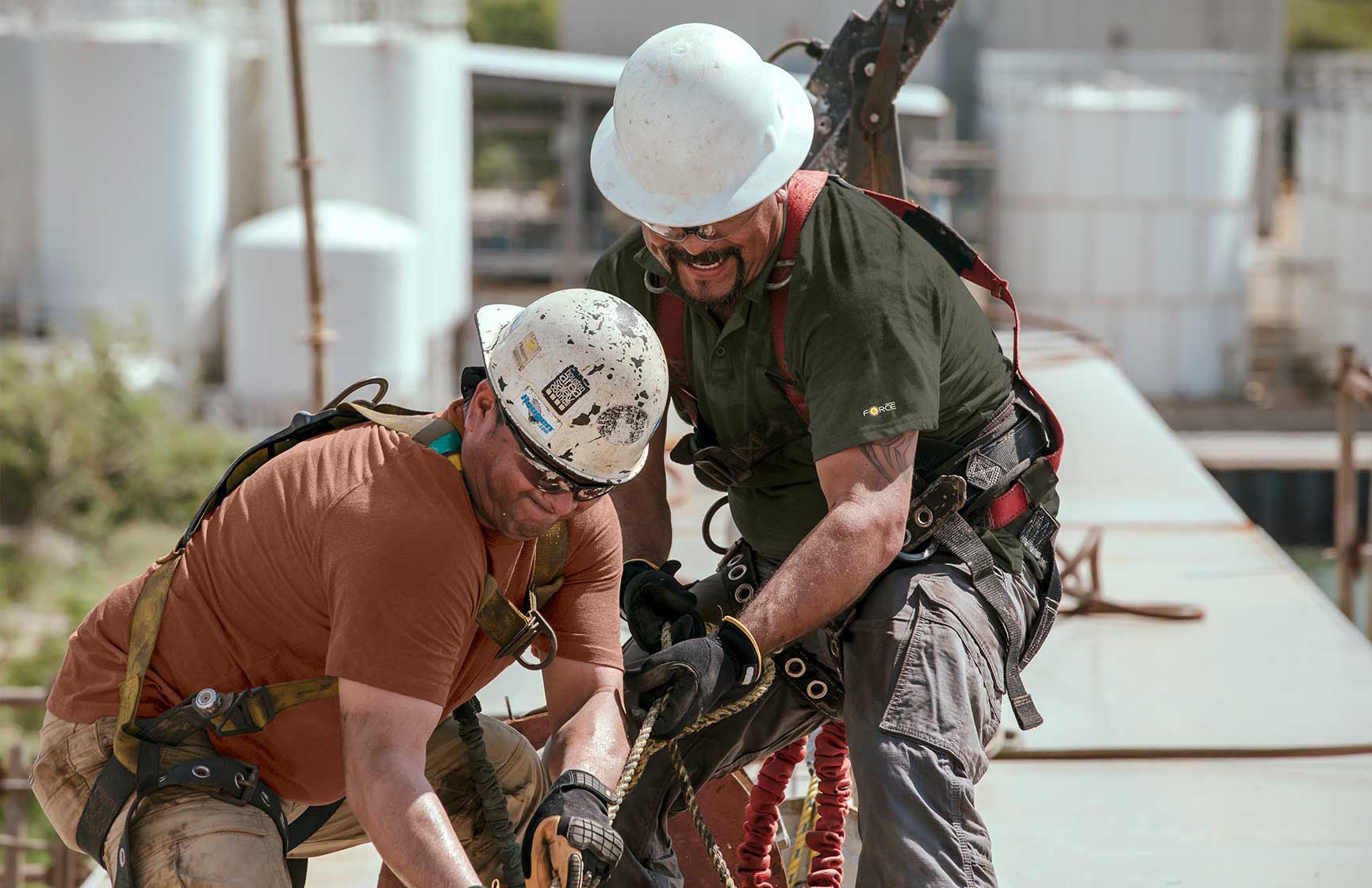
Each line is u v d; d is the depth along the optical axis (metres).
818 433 6.38
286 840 6.06
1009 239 58.38
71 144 46.53
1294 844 9.08
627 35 62.16
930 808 6.30
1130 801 9.72
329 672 5.35
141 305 47.31
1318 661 12.12
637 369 5.40
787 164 6.37
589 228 58.78
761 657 6.18
